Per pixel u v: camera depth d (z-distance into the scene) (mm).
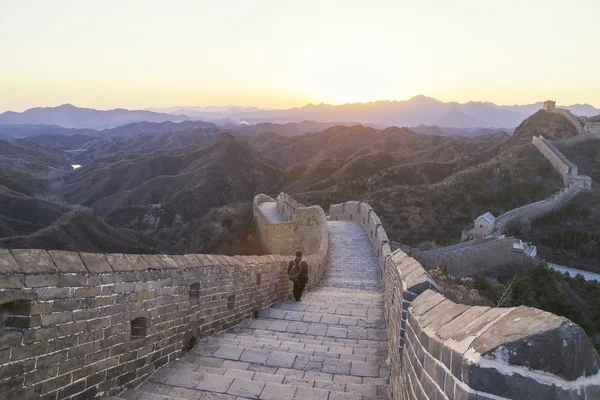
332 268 19719
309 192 87000
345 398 5586
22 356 4117
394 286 7199
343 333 8969
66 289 4590
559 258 50094
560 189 67062
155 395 5418
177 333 6789
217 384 5848
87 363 4887
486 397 2025
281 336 8625
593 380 1894
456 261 38281
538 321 2062
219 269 8344
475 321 2539
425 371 3104
